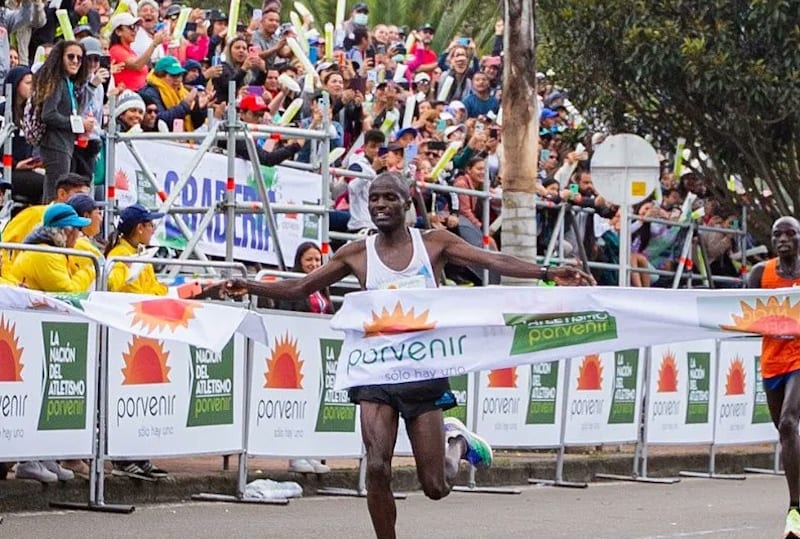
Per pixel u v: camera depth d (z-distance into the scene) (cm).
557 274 1406
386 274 1422
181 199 2486
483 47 5222
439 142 3056
